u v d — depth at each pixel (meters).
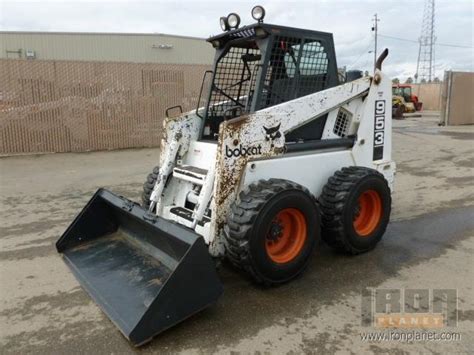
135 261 3.57
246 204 3.29
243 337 2.89
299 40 3.93
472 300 3.38
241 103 4.42
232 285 3.64
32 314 3.22
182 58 24.20
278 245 3.58
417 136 14.76
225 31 4.05
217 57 4.33
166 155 4.44
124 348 2.78
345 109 4.34
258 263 3.31
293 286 3.62
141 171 8.68
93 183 7.63
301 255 3.61
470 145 12.34
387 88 4.65
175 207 4.11
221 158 3.32
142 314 2.76
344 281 3.71
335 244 4.10
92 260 3.74
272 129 3.61
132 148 11.80
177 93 12.25
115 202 3.78
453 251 4.39
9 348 2.79
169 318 2.76
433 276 3.81
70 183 7.64
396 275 3.83
